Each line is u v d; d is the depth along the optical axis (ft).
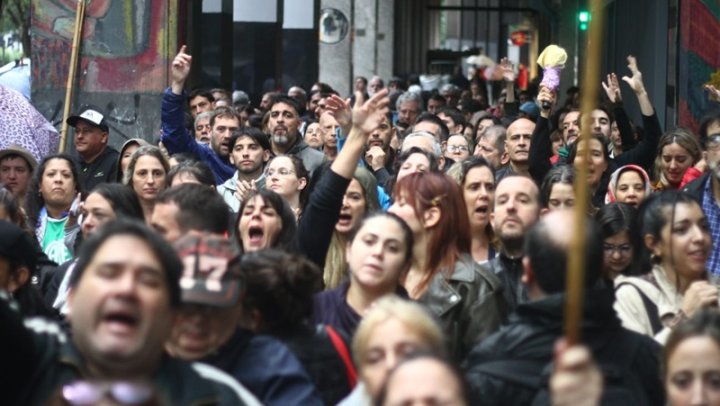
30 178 75.72
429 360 30.81
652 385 39.22
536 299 40.16
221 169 90.89
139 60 121.60
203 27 162.50
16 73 131.54
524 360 38.58
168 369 32.68
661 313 47.21
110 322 31.50
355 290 45.19
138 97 121.70
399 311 36.06
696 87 120.47
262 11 185.06
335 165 50.31
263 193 53.47
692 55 121.29
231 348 37.86
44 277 57.36
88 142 88.48
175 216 43.80
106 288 31.45
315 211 50.08
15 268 47.70
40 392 32.58
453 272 49.57
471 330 48.85
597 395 27.40
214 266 36.94
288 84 211.41
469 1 464.65
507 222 52.80
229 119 92.17
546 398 37.32
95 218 56.80
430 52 338.75
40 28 121.90
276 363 37.99
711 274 54.70
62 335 33.83
